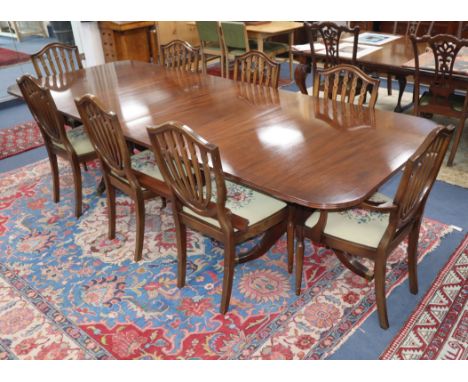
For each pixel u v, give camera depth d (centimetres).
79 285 211
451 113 291
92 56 513
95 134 205
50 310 197
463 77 270
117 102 239
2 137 381
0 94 456
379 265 167
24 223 260
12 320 192
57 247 238
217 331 183
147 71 303
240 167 162
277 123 201
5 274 220
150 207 274
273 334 181
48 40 475
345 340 177
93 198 285
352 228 172
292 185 149
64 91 263
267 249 208
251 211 183
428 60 300
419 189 161
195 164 156
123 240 243
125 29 491
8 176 315
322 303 196
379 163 161
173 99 242
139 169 224
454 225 243
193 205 175
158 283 211
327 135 186
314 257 225
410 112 391
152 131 158
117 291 207
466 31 464
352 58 308
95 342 180
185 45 298
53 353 175
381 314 178
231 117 212
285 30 476
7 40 442
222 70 499
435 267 213
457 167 302
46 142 262
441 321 183
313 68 334
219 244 239
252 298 200
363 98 221
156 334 183
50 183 304
